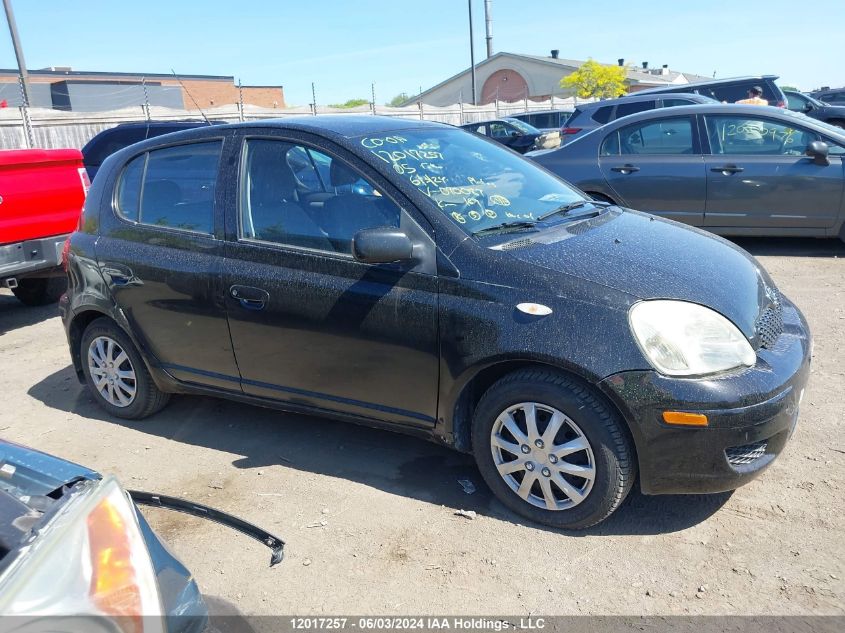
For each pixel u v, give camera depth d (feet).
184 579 6.22
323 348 11.60
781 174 24.31
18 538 5.12
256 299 12.01
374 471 12.41
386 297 10.84
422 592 9.32
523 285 10.07
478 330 10.17
